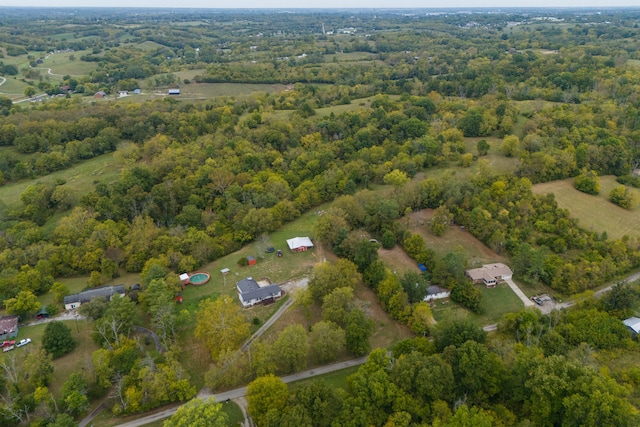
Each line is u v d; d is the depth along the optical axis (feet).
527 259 392.47
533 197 466.70
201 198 501.97
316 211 507.30
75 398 253.65
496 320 345.31
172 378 270.46
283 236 453.58
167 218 492.54
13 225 453.17
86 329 328.90
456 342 278.46
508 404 247.29
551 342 293.64
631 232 438.81
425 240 436.35
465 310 355.15
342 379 288.71
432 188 481.46
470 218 442.50
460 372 251.39
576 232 422.82
